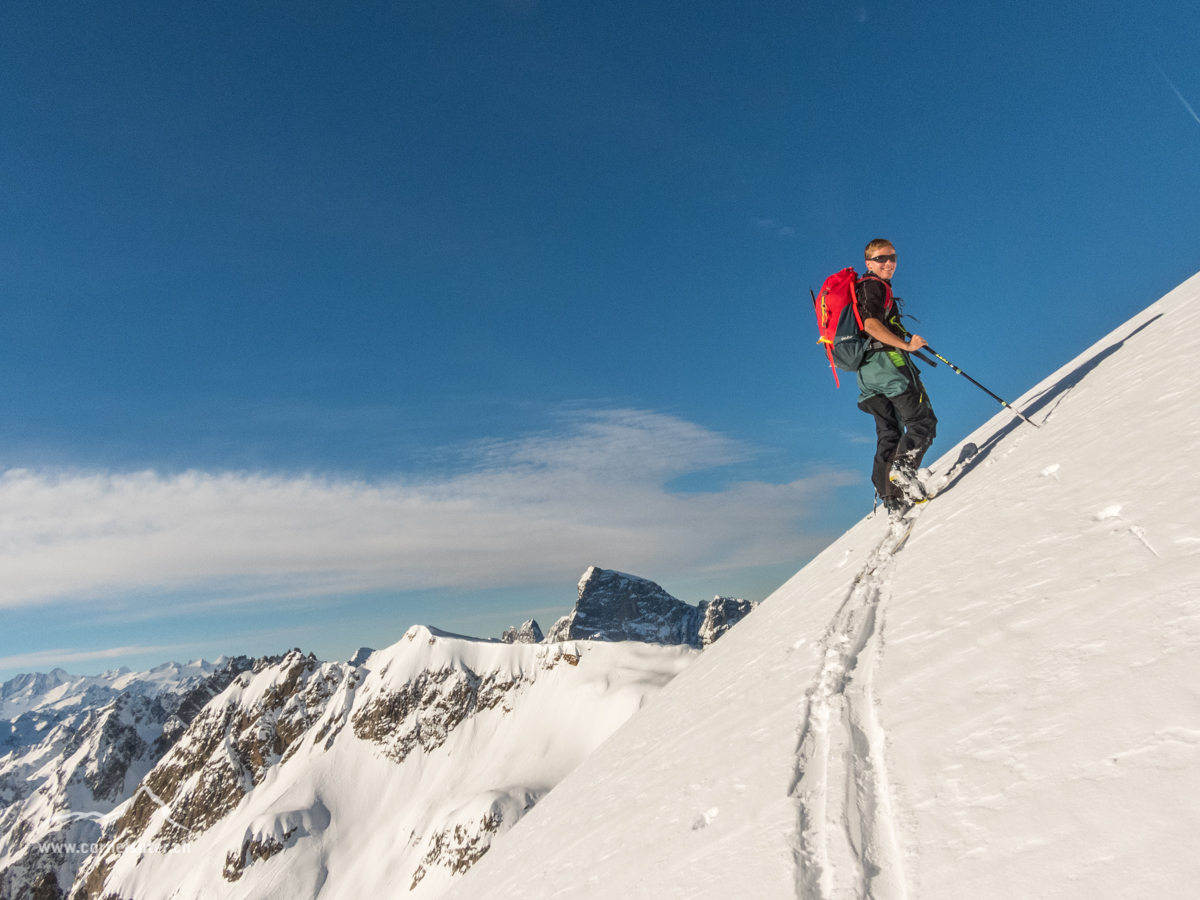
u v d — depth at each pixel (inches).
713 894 97.8
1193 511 107.8
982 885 67.1
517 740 5556.1
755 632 325.7
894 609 171.3
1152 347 249.3
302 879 4886.8
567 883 161.0
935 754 95.3
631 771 228.8
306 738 7012.8
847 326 259.0
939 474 282.5
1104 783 68.3
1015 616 118.5
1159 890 52.8
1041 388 356.5
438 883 4060.0
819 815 101.0
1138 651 84.4
